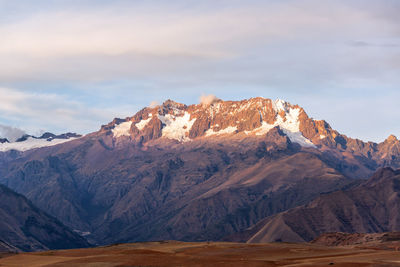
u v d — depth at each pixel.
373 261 161.62
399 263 155.62
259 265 169.38
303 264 162.12
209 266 170.00
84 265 176.62
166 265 173.75
